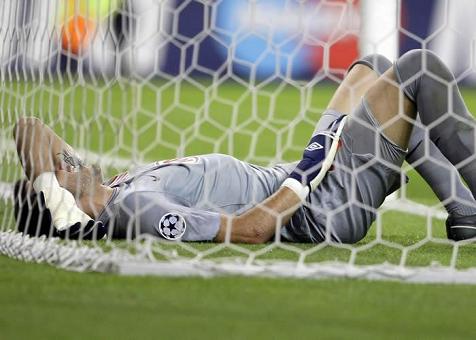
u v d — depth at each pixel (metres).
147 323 8.12
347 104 13.21
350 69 13.66
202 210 12.38
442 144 12.25
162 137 35.00
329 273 10.31
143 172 12.59
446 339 7.82
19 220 12.68
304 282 10.02
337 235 12.80
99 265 10.51
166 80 50.31
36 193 12.27
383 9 32.69
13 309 8.62
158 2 12.53
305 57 50.66
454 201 13.39
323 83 53.09
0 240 12.59
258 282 9.95
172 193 12.45
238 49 46.72
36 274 10.34
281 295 9.34
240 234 12.16
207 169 12.73
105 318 8.29
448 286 10.05
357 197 12.68
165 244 12.05
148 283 9.81
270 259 11.36
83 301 8.95
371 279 10.28
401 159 12.68
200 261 10.80
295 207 12.21
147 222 12.04
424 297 9.44
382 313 8.66
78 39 14.33
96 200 12.30
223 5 45.97
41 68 14.11
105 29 13.41
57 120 13.87
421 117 12.33
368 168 12.62
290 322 8.24
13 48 15.50
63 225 11.90
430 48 42.34
